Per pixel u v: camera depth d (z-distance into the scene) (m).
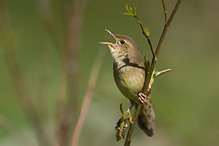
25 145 9.63
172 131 10.23
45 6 8.72
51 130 9.26
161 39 5.87
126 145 6.29
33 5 18.08
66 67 8.36
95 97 8.44
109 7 17.80
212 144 10.56
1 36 8.43
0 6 8.65
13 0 18.06
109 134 9.77
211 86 11.96
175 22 14.31
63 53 8.70
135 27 15.83
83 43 16.73
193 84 11.91
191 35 13.87
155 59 5.98
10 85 14.17
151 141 9.85
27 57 15.29
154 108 10.27
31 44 16.19
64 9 8.63
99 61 8.80
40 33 17.00
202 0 15.02
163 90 11.39
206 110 11.18
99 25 17.42
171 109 10.33
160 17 15.11
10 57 8.55
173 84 11.68
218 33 14.17
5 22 8.66
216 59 13.13
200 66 12.72
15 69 8.59
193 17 14.62
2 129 9.95
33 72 12.66
